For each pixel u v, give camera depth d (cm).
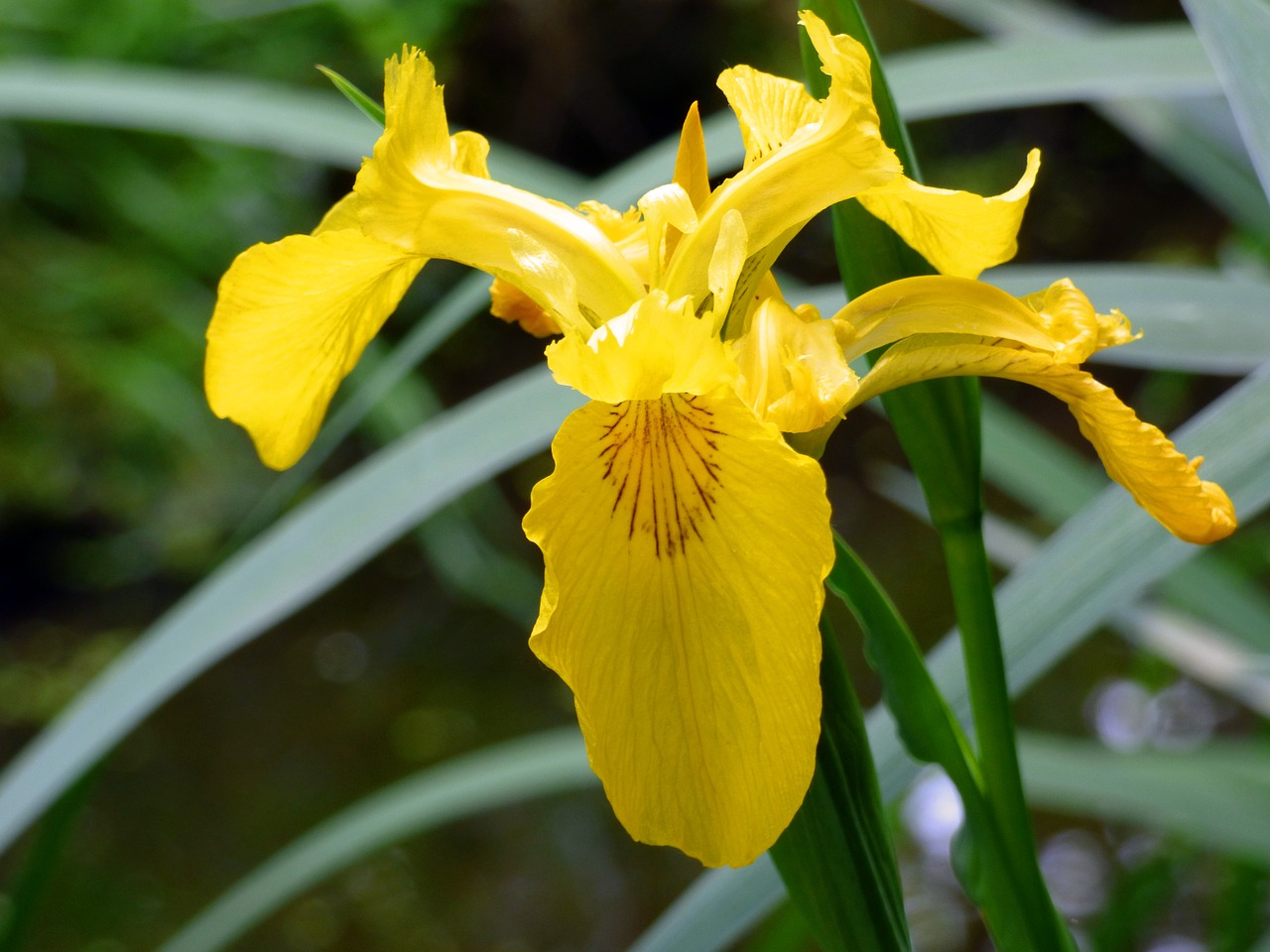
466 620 216
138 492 195
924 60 60
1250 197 95
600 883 175
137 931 163
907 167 46
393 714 200
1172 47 58
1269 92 45
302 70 163
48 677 193
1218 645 87
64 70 72
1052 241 246
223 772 191
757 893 52
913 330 45
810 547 42
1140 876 94
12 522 193
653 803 42
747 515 43
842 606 202
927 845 162
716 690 43
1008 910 46
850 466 232
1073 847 162
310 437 47
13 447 182
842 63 44
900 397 46
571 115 231
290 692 207
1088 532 50
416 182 45
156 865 175
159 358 174
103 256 174
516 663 207
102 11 145
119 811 183
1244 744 84
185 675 51
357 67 165
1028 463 96
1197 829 72
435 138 45
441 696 202
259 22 154
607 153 237
